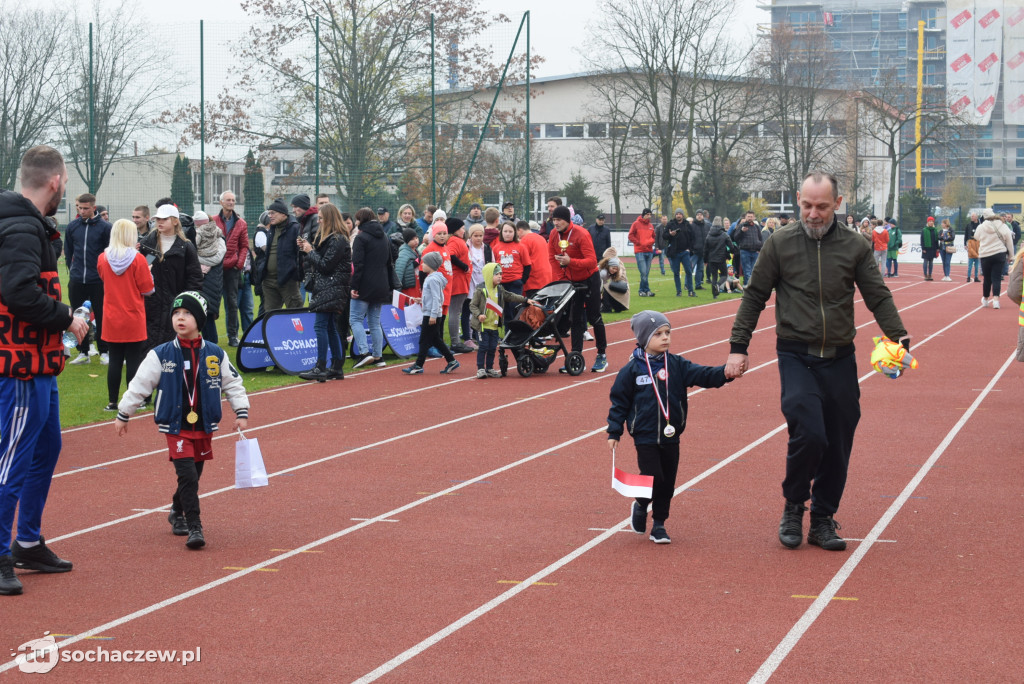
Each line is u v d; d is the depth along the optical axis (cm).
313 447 958
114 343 1122
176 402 648
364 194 2741
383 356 1639
